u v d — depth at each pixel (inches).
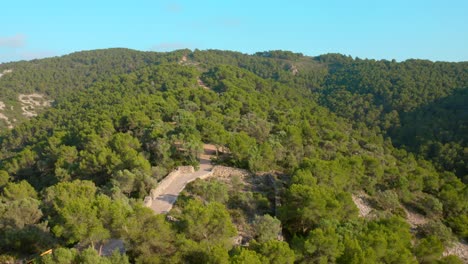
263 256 1005.8
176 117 3132.4
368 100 7175.2
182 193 1804.9
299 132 3041.3
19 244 1350.9
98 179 2236.7
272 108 4426.7
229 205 1728.6
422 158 4753.9
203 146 2474.2
